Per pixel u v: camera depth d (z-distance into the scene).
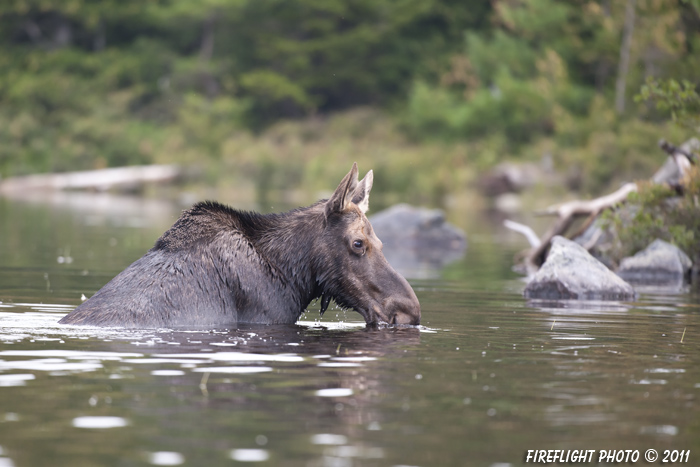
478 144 108.12
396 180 104.12
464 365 13.05
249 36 140.62
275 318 16.80
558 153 92.12
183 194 100.69
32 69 133.75
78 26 145.12
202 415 9.98
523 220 68.12
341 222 17.02
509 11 105.44
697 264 32.78
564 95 98.75
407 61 136.75
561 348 14.81
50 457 8.49
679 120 32.72
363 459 8.54
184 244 16.17
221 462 8.41
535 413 10.30
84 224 54.09
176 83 135.12
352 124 126.06
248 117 134.88
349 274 16.95
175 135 121.62
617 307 21.58
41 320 16.48
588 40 103.56
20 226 51.38
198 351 13.54
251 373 12.10
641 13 83.50
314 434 9.31
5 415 9.87
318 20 136.50
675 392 11.42
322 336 15.50
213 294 16.02
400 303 17.00
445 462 8.52
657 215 33.72
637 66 85.81
